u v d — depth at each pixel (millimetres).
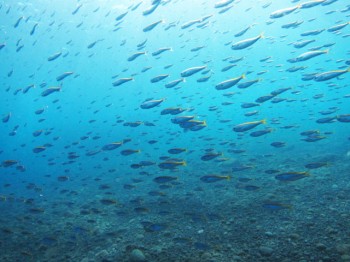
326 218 1598
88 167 6285
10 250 1965
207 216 1904
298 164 3150
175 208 2326
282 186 2381
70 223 2367
